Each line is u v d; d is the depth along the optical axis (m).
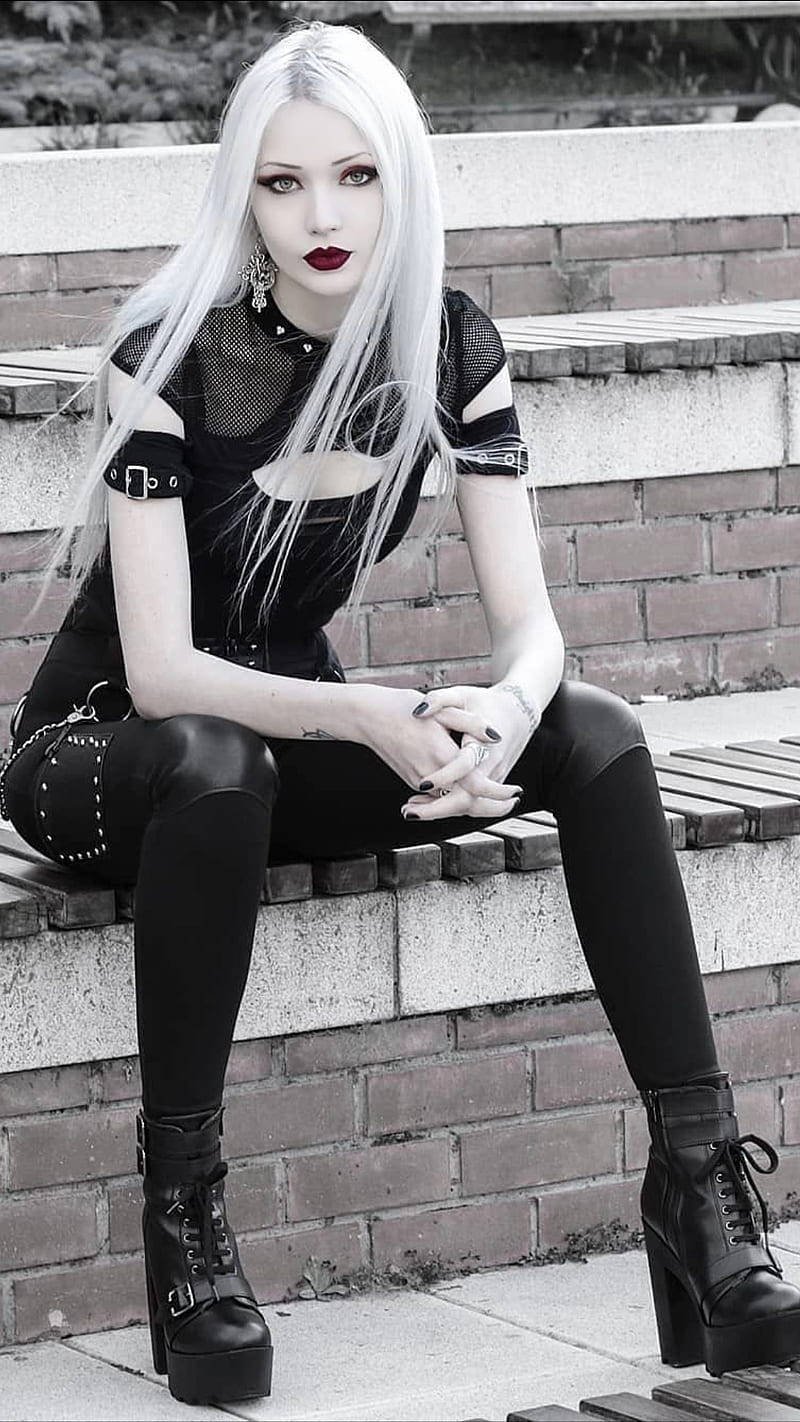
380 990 2.84
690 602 4.04
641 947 2.50
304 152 2.43
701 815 2.98
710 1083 2.52
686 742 3.64
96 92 7.77
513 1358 2.63
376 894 2.82
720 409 3.99
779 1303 2.43
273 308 2.52
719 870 3.02
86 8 7.74
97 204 4.14
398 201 2.47
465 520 2.68
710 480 4.03
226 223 2.49
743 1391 2.40
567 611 3.93
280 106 2.44
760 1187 3.15
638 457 3.93
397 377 2.55
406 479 2.58
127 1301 2.77
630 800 2.50
